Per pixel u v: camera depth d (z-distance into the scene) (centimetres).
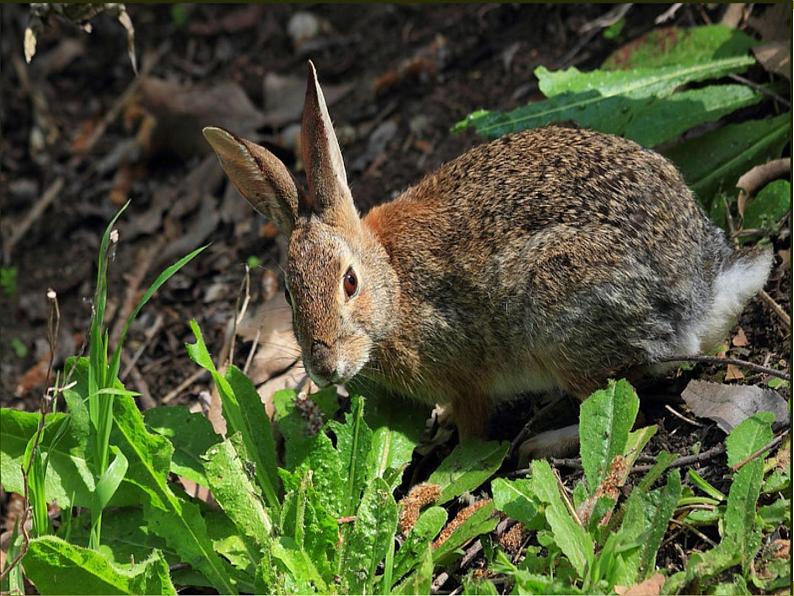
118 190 1551
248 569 817
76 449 883
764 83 1152
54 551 777
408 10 1577
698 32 1174
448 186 969
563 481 852
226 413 880
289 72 1582
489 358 938
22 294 1464
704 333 911
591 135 944
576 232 887
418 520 791
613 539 704
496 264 913
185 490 930
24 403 1329
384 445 921
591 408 805
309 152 909
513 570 738
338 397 1027
